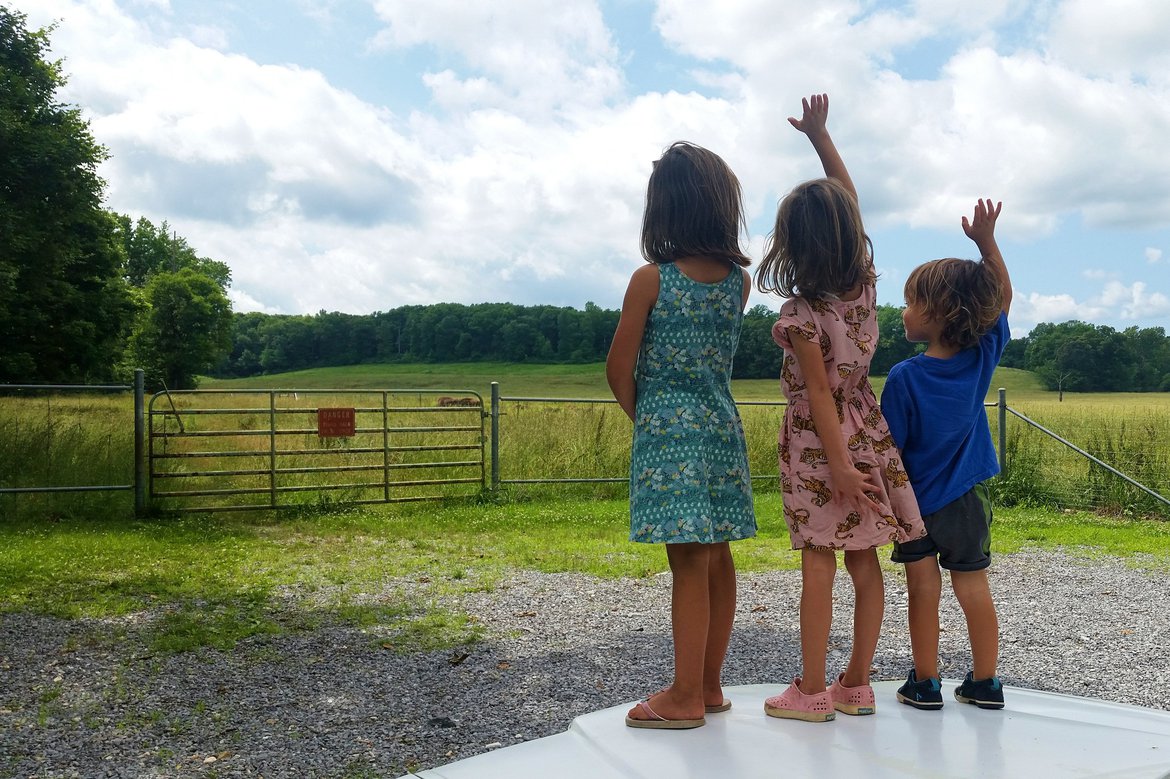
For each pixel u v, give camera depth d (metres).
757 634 5.59
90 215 30.55
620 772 1.49
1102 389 72.56
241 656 5.02
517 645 5.30
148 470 11.51
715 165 2.17
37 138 26.16
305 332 118.94
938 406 2.37
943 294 2.46
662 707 1.82
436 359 114.56
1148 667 4.85
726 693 2.21
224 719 3.96
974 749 1.58
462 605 6.42
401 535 10.05
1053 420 14.12
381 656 5.03
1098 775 1.45
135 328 41.78
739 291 2.20
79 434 12.31
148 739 3.72
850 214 2.18
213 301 88.12
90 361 37.41
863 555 2.16
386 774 3.32
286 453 11.59
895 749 1.58
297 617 5.99
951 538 2.28
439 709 4.10
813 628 1.98
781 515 11.43
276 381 96.12
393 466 12.25
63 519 10.60
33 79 28.08
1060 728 1.72
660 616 6.09
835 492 2.15
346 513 11.71
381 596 6.73
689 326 2.10
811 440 2.20
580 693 4.35
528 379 90.88
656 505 2.01
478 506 12.38
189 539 9.45
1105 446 12.63
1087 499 12.33
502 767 1.56
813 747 1.60
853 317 2.23
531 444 14.57
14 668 4.77
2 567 7.51
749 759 1.53
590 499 13.19
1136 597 6.79
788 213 2.20
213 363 88.31
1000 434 13.15
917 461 2.36
